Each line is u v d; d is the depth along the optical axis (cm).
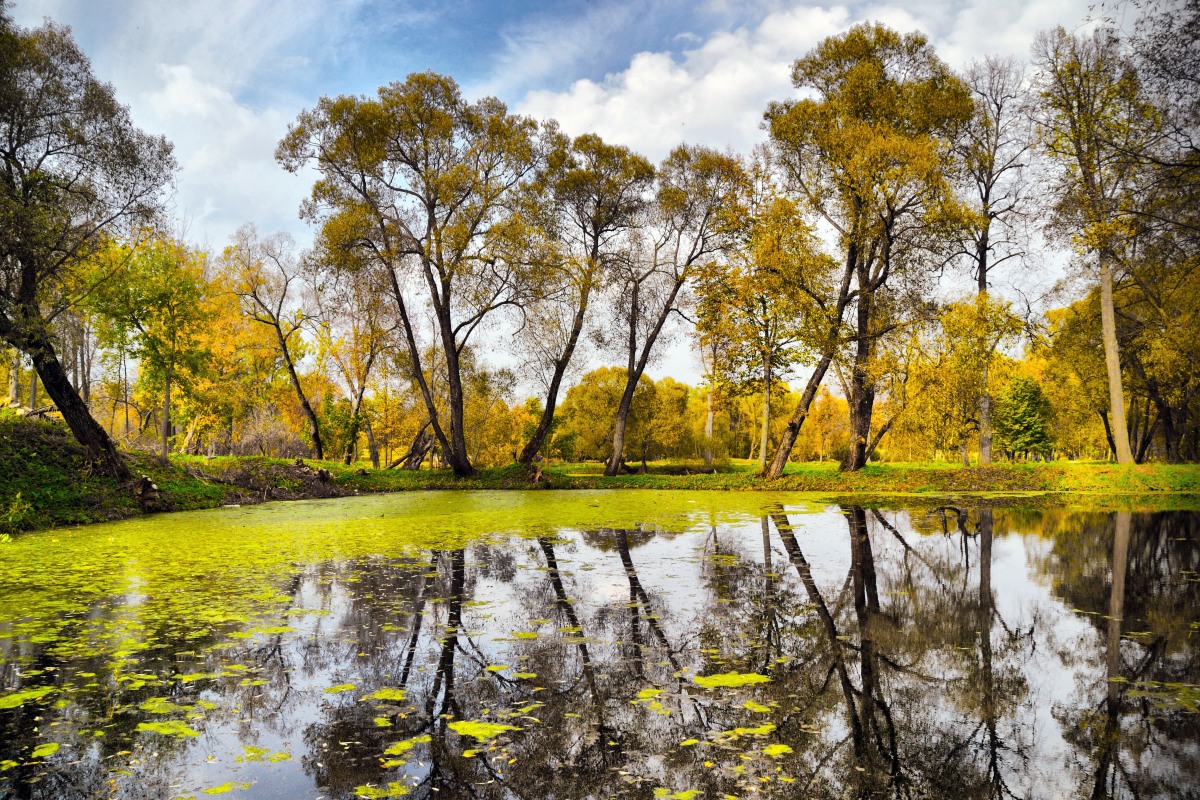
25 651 594
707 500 2067
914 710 448
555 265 2784
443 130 2703
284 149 2723
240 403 3616
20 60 1605
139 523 1595
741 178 2631
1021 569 902
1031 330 2641
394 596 790
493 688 495
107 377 4097
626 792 346
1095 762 374
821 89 2520
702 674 518
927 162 2161
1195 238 1466
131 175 1820
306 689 499
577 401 4584
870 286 2445
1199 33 1262
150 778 366
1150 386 2928
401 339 3716
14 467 1658
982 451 2627
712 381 3619
